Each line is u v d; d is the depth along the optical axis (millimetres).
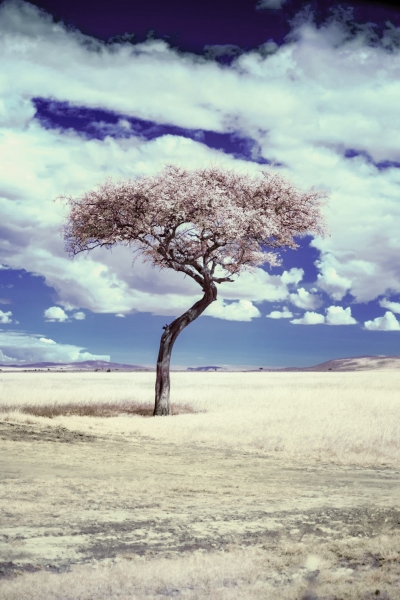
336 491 10641
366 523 7926
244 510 8688
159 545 6727
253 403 33438
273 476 12422
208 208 26797
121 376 106875
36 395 37750
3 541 6633
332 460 15062
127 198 27141
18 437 17625
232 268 29094
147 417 26391
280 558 6207
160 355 28469
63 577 5453
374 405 31406
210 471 12820
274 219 28469
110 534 7105
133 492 9789
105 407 31641
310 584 5359
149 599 4965
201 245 28219
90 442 17594
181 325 28766
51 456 14164
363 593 5145
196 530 7426
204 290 29125
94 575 5523
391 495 10320
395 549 6523
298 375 113500
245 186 29328
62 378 88688
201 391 46688
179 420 24281
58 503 8695
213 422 23156
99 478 11125
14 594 4984
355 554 6375
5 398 34562
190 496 9680
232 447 17344
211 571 5715
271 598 5027
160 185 27375
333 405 31594
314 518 8227
